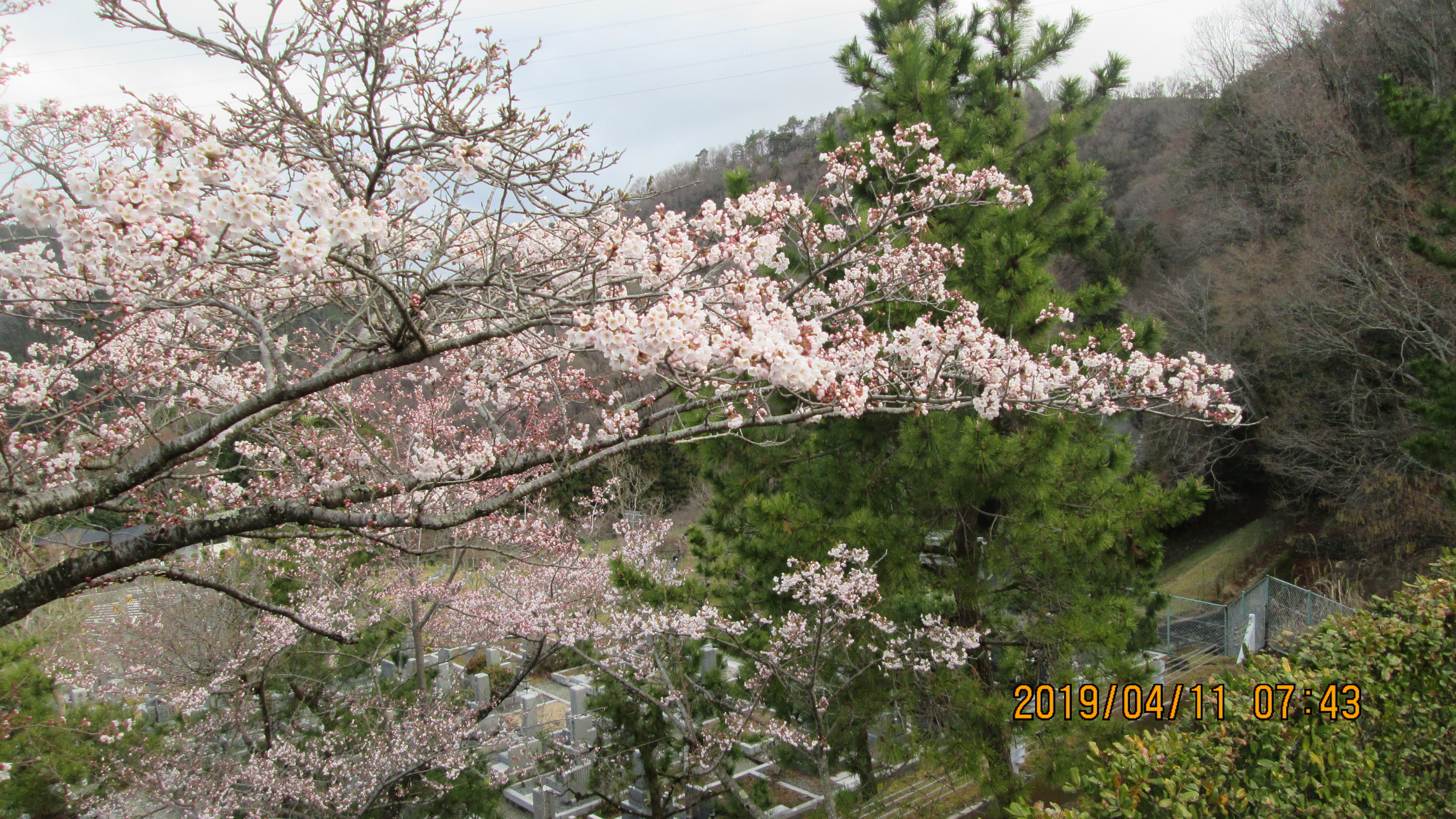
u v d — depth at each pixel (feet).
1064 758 18.33
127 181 7.36
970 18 26.37
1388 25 45.14
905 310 21.26
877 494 21.71
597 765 24.04
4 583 27.58
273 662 26.35
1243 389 48.52
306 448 16.61
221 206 7.36
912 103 23.03
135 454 13.30
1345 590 40.04
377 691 26.55
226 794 23.06
